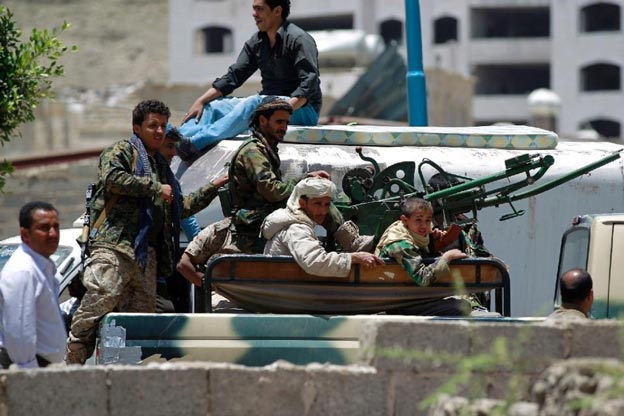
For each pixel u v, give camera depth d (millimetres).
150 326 26359
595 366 18453
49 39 38719
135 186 29078
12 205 97812
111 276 29047
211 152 36844
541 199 37688
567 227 37750
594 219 33562
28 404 21688
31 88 38656
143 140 29953
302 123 37938
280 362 22516
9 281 26000
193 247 30500
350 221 29656
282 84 38531
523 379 21250
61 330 26750
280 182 29312
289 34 37969
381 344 22047
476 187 30797
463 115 178250
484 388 21844
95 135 172125
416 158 37125
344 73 165125
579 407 18016
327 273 27625
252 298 28281
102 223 29438
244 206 29812
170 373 22031
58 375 21797
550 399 18875
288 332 26562
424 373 22094
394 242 28156
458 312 28609
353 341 26578
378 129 38156
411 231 28562
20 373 21688
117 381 21938
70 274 38562
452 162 37281
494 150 38375
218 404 22078
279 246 28250
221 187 32688
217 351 26422
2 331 26125
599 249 33156
